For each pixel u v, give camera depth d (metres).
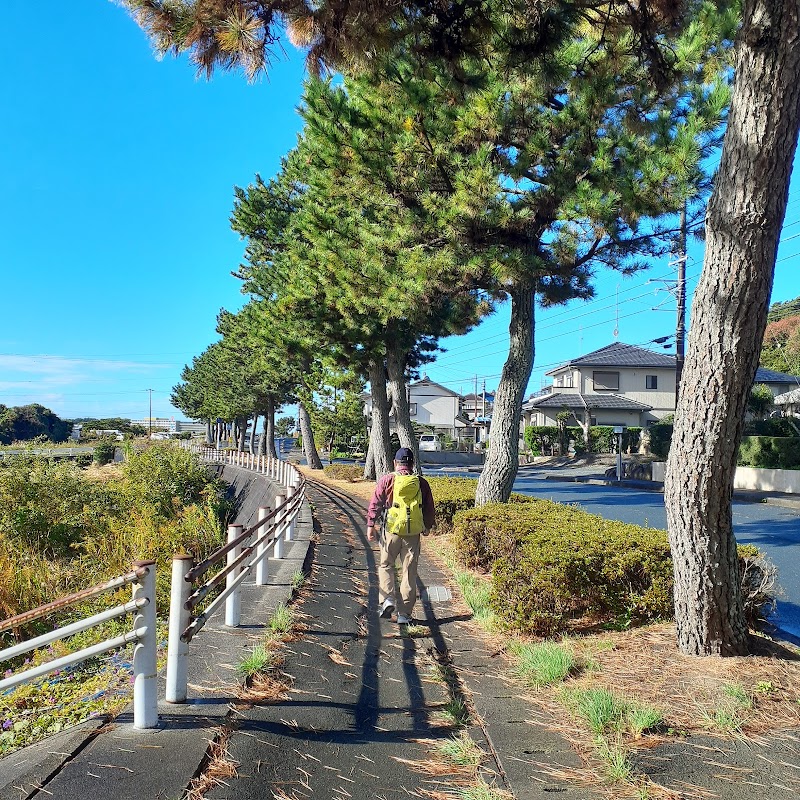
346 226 11.91
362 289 11.73
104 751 3.32
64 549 14.17
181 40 4.28
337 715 4.03
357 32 4.64
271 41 4.52
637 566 5.50
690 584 4.50
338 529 12.08
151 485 21.70
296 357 19.06
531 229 8.95
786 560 10.54
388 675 4.80
